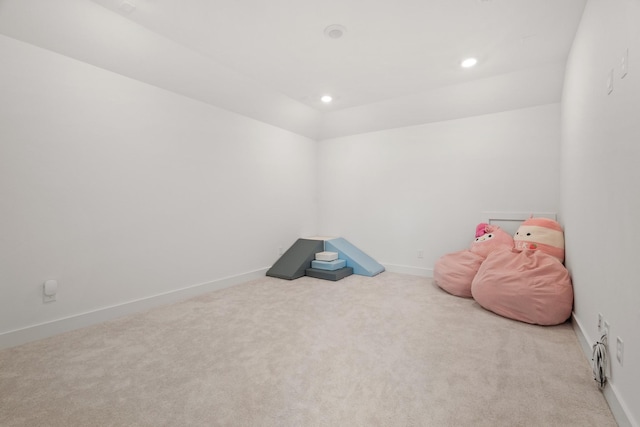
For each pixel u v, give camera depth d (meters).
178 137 3.03
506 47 2.56
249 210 3.81
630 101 1.18
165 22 2.23
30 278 2.11
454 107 3.62
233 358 1.83
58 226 2.24
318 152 4.96
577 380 1.57
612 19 1.41
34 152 2.12
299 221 4.60
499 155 3.50
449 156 3.81
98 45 2.30
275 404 1.40
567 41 2.46
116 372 1.68
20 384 1.57
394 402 1.40
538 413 1.32
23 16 1.96
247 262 3.78
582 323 2.02
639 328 1.09
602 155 1.57
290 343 2.03
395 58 2.76
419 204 4.04
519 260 2.60
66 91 2.28
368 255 4.48
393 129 4.23
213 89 3.17
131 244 2.66
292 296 3.10
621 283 1.27
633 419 1.12
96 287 2.44
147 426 1.26
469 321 2.39
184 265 3.08
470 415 1.31
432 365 1.73
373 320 2.44
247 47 2.57
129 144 2.65
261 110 3.78
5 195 2.01
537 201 3.30
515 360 1.78
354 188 4.59
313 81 3.26
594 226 1.72
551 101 3.19
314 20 2.20
